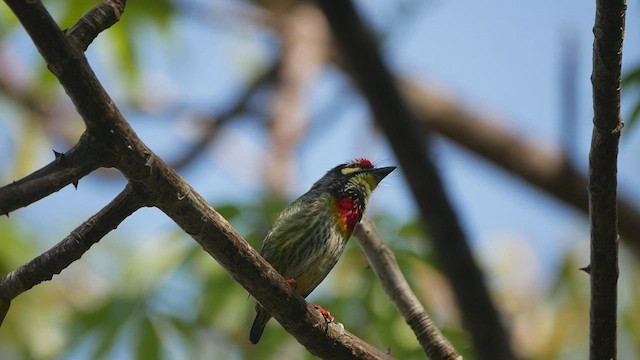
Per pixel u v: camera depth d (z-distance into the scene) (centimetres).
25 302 1309
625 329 1373
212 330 1186
